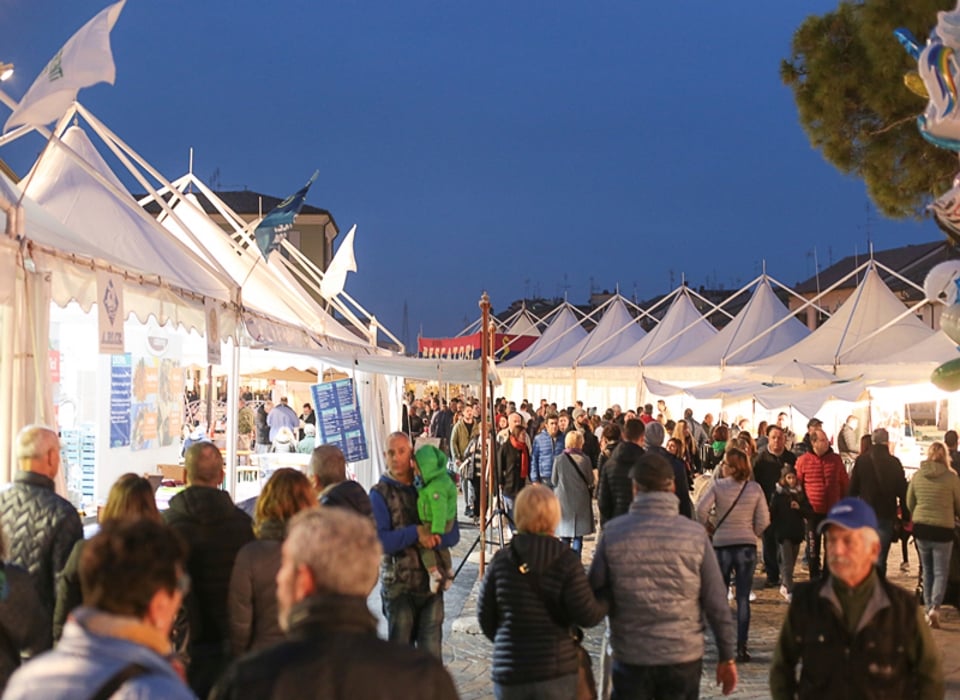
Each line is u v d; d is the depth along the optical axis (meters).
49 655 2.38
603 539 5.31
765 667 9.05
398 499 7.13
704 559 5.23
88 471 10.87
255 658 2.58
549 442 15.90
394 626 7.08
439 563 7.15
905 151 18.23
